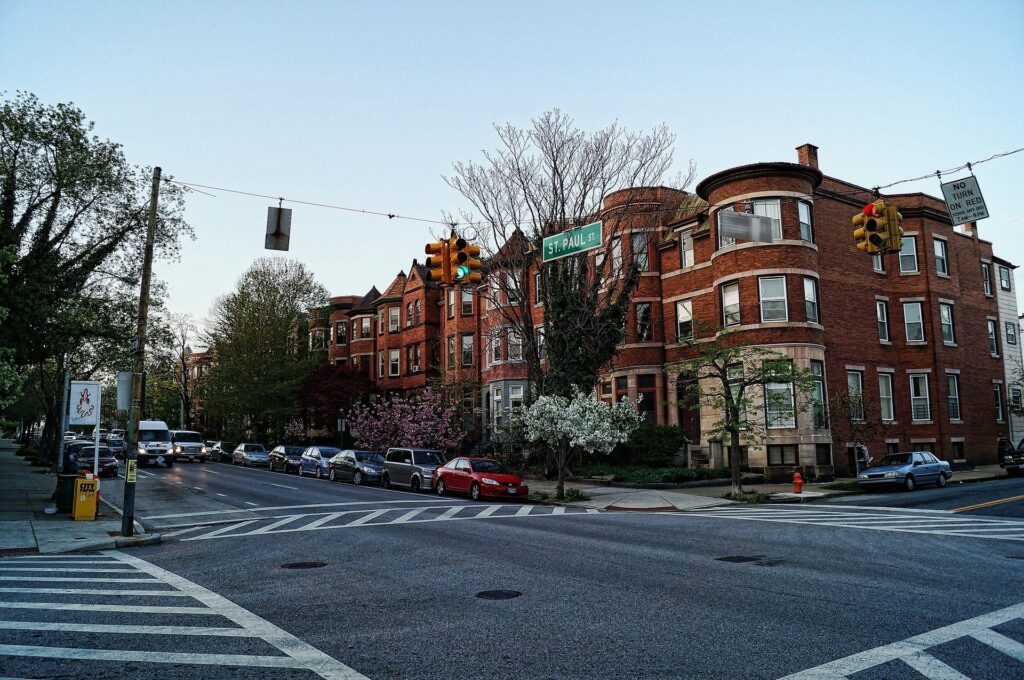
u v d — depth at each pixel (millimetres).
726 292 30609
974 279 38562
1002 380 38688
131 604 8531
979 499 21000
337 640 6828
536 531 15211
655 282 35281
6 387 18375
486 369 42062
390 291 54250
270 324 52562
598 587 9148
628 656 6191
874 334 33250
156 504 22375
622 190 28312
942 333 34688
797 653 6184
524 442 31766
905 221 35219
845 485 25219
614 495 23719
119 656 6336
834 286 31859
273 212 14094
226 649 6531
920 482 25219
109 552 13602
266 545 13883
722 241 30719
